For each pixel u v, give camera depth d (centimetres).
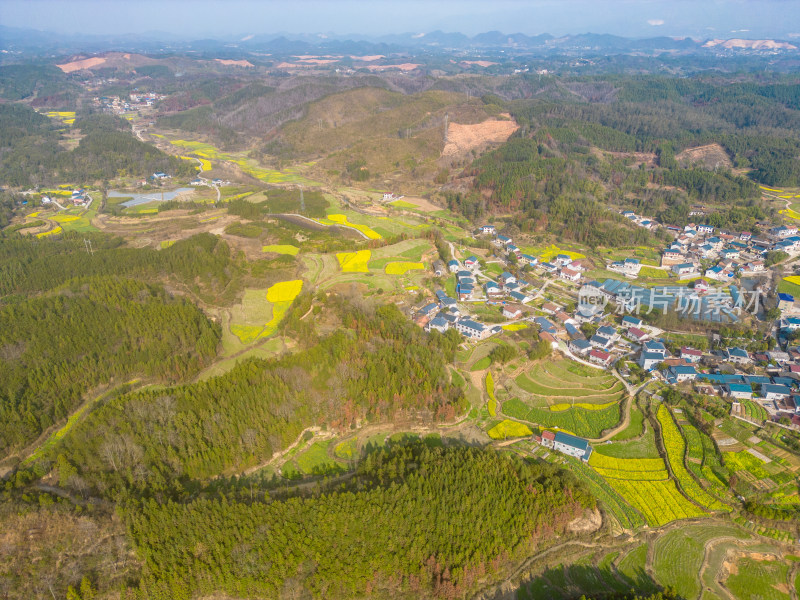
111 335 13362
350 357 12450
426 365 12575
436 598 7844
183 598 7650
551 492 9056
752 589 8038
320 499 8731
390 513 8538
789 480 9900
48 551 7962
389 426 11431
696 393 12350
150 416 10475
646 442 11025
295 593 7756
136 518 8319
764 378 12600
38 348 12469
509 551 8388
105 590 7644
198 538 8194
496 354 13675
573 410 12056
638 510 9350
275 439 10625
